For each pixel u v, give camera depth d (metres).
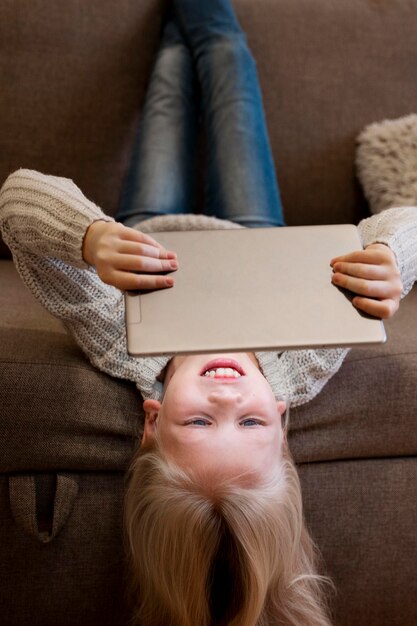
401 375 1.11
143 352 0.89
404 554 1.13
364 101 1.45
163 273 0.95
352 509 1.12
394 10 1.47
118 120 1.41
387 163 1.40
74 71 1.37
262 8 1.46
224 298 0.93
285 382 1.10
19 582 1.05
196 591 0.97
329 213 1.46
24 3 1.35
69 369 1.04
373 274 0.94
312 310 0.93
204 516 0.95
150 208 1.35
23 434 1.01
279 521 0.97
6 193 1.06
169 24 1.47
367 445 1.11
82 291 1.05
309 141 1.45
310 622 1.02
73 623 1.09
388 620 1.17
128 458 1.06
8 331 1.08
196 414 0.99
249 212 1.34
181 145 1.40
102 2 1.39
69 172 1.38
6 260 1.39
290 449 1.09
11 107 1.35
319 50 1.45
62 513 1.04
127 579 1.08
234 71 1.39
